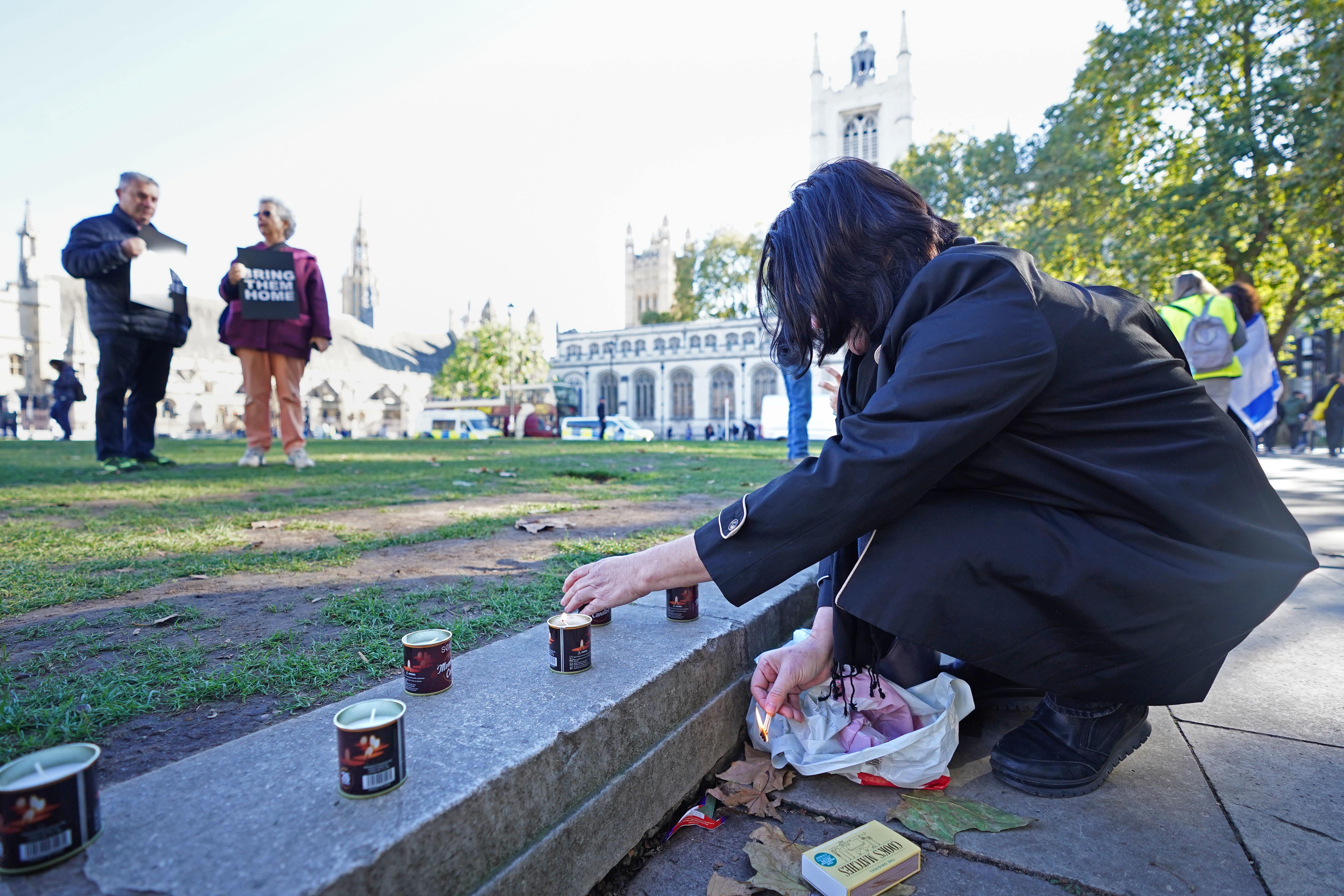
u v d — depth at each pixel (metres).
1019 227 22.00
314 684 1.33
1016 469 1.19
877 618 1.20
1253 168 14.16
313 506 3.96
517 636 1.54
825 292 1.35
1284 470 9.26
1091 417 1.19
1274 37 14.16
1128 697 1.24
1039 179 18.58
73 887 0.69
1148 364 1.22
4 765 0.84
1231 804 1.32
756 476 6.38
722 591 1.20
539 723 1.07
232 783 0.90
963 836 1.23
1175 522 1.15
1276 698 1.82
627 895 1.11
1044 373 1.12
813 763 1.38
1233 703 1.80
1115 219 16.91
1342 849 1.17
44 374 68.94
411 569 2.35
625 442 19.95
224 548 2.68
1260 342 5.62
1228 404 4.61
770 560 1.17
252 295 6.29
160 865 0.72
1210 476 1.19
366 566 2.39
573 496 4.66
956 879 1.12
